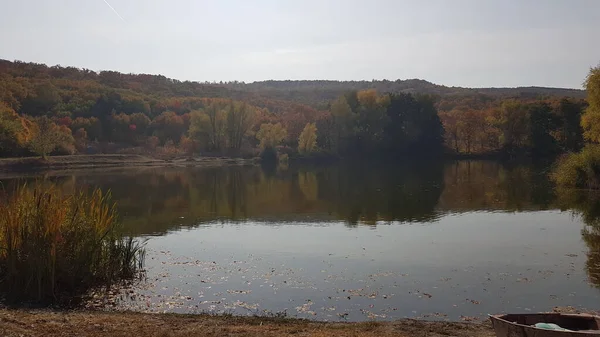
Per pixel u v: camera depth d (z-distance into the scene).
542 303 15.55
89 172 74.00
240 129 104.94
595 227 28.12
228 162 95.56
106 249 17.89
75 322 12.48
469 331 12.58
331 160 101.06
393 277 18.42
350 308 15.08
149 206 38.62
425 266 20.00
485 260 20.91
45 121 89.38
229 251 22.86
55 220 16.05
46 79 138.12
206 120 103.94
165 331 11.98
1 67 147.12
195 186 54.16
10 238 15.55
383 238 25.77
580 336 9.46
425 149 106.06
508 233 26.77
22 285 15.38
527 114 96.94
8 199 17.83
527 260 20.84
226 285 17.39
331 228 29.00
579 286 17.22
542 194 42.66
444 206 37.34
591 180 44.62
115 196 44.78
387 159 103.38
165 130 118.00
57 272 15.79
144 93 162.88
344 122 105.00
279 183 57.50
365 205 38.62
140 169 81.00
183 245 24.22
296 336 11.75
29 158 78.06
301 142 99.94
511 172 67.75
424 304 15.45
